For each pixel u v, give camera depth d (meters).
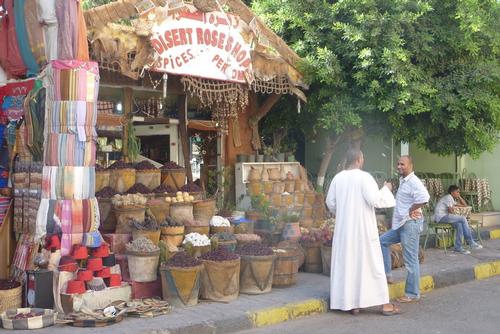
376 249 6.96
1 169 7.53
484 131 10.51
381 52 9.60
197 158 11.77
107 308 6.20
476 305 7.57
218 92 9.37
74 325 5.94
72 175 6.38
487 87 10.44
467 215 11.29
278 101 11.76
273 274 7.69
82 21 6.55
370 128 11.25
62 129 6.38
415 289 7.64
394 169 14.50
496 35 10.37
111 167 8.28
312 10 10.37
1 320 5.90
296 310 6.90
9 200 7.20
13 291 6.25
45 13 6.54
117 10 7.46
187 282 6.72
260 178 10.82
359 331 6.35
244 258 7.41
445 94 10.02
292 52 9.79
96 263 6.48
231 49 8.88
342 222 6.96
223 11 8.74
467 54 10.61
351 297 6.90
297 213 10.52
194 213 8.56
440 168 16.45
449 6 10.09
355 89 10.09
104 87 10.05
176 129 11.19
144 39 7.71
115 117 10.06
